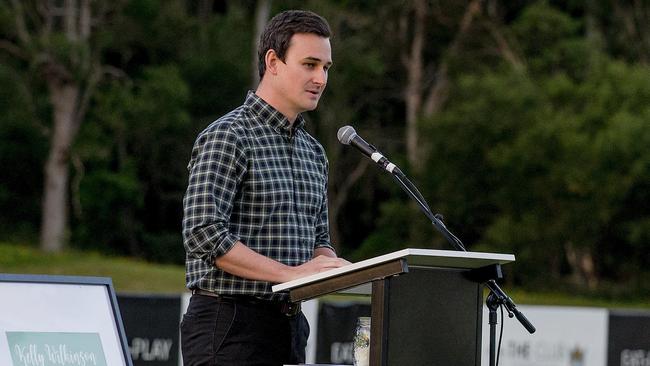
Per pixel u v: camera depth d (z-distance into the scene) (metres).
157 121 53.25
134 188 56.59
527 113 51.94
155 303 17.80
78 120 53.94
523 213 52.09
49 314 7.54
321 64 7.52
